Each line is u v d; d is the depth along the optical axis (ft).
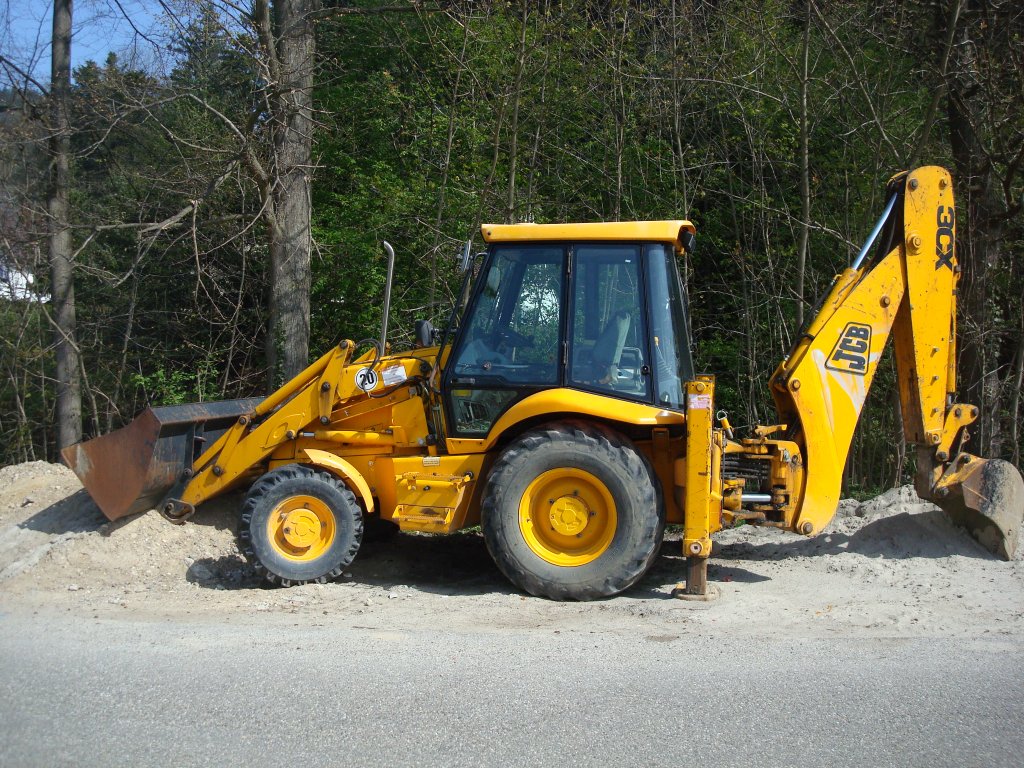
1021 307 34.04
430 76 49.55
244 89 47.85
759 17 37.55
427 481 21.40
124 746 12.34
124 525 23.58
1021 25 32.89
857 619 18.03
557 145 43.09
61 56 40.11
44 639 17.15
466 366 21.50
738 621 17.99
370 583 22.34
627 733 12.60
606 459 19.83
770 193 41.37
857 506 26.27
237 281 49.75
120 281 39.37
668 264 21.22
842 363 21.07
